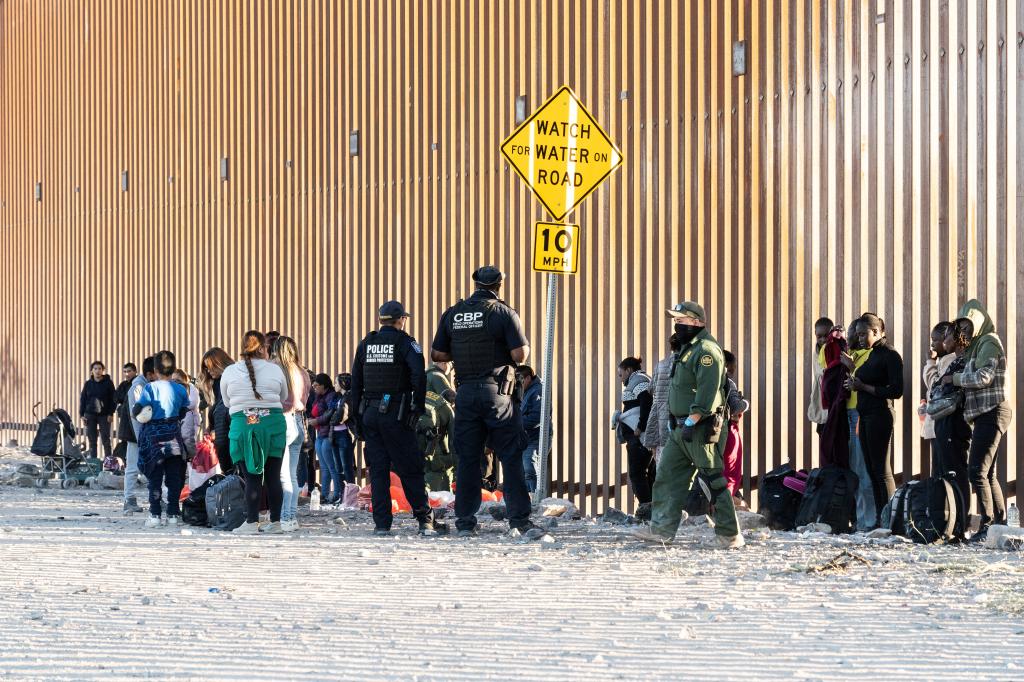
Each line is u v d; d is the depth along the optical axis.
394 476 43.56
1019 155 35.00
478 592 24.36
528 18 49.88
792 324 39.97
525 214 49.47
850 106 38.88
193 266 69.12
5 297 87.88
